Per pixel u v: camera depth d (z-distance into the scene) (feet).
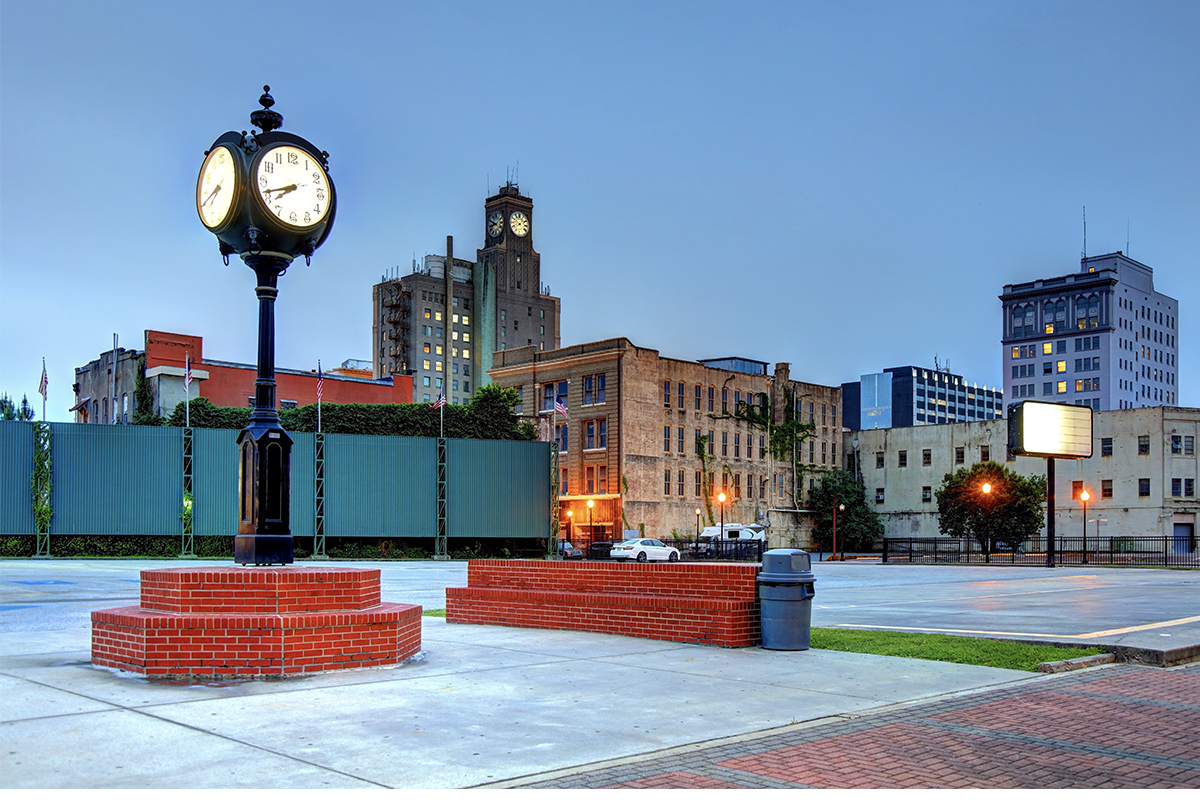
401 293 546.67
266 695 29.76
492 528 181.57
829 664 37.52
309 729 25.27
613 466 229.66
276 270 37.01
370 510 172.76
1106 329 529.04
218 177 36.40
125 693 29.68
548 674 34.58
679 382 245.04
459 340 558.97
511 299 576.20
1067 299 545.03
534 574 51.80
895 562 189.26
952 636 46.16
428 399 540.93
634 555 177.78
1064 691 32.55
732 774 21.56
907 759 23.18
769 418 268.21
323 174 37.04
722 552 192.95
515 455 185.26
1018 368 559.38
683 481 242.17
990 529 205.05
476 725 26.11
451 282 554.87
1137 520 232.32
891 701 30.19
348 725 25.81
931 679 34.30
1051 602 71.10
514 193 586.45
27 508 149.07
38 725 25.20
